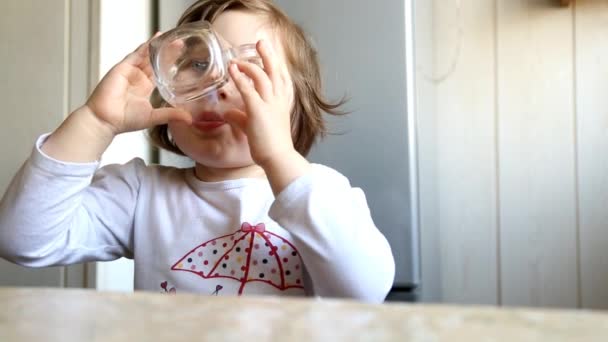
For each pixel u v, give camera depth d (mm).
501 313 261
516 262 1522
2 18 1195
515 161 1537
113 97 843
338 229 770
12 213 826
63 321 250
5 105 1184
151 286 897
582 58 1510
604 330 233
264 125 810
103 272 1150
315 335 228
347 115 1167
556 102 1520
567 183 1503
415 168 1152
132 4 1275
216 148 887
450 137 1580
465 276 1548
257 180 947
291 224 781
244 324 243
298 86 1039
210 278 870
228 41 962
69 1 1171
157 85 827
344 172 1159
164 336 226
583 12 1518
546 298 1496
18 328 240
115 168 997
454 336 225
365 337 224
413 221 1137
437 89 1595
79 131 832
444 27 1604
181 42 807
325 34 1189
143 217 941
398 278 1133
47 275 1151
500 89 1558
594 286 1469
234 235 891
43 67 1174
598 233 1476
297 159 812
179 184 972
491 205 1546
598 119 1493
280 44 1008
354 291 777
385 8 1175
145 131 1263
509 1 1567
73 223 884
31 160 830
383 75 1165
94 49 1153
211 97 855
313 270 795
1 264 1161
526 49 1547
